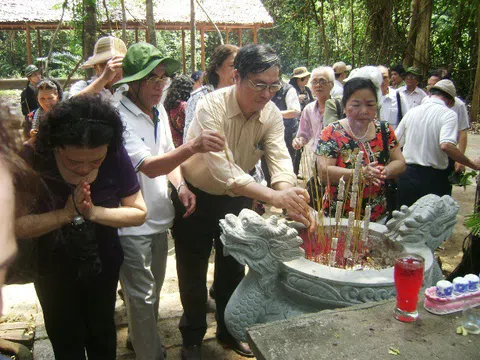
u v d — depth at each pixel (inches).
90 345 79.0
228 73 109.3
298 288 69.1
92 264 66.8
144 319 85.4
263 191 76.5
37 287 70.7
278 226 70.1
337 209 79.9
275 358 50.6
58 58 518.6
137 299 84.4
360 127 96.6
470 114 420.2
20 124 30.3
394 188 114.2
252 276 73.0
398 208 144.6
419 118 138.9
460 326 55.3
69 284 70.0
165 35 568.4
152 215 85.4
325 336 54.2
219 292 99.6
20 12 434.9
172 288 129.9
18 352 94.6
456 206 82.2
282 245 69.7
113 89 103.1
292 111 182.5
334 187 97.6
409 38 372.8
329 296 67.0
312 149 140.9
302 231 83.5
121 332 106.7
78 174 64.4
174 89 132.7
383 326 55.9
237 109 83.5
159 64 83.6
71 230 64.4
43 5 447.8
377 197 98.3
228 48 108.3
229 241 69.1
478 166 115.8
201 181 87.9
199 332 95.8
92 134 60.2
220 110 83.6
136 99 85.8
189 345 95.4
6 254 20.6
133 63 83.1
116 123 66.7
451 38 437.4
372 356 50.5
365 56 368.5
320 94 142.9
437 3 410.6
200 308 95.3
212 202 90.8
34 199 61.5
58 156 65.1
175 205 93.3
